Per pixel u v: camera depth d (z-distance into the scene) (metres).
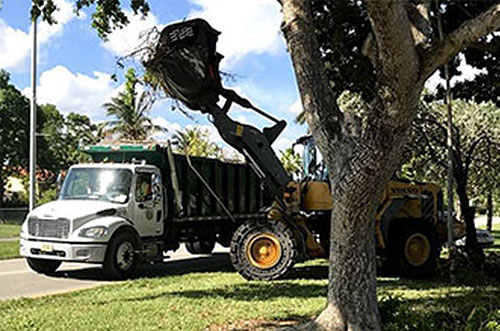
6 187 55.31
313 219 13.90
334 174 6.82
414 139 17.73
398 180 14.10
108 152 15.45
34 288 12.39
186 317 8.31
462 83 14.45
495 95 14.29
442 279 13.23
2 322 8.09
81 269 15.36
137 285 11.91
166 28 11.66
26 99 51.06
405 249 13.59
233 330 7.61
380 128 6.23
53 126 54.19
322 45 13.09
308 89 7.03
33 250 13.67
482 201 46.94
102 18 11.26
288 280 12.62
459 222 15.76
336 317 6.94
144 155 15.19
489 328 5.95
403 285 11.95
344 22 12.67
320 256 13.35
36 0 10.77
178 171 15.48
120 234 13.58
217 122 13.31
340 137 6.84
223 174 17.05
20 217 35.91
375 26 5.59
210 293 10.57
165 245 15.46
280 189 13.44
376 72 6.32
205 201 16.41
